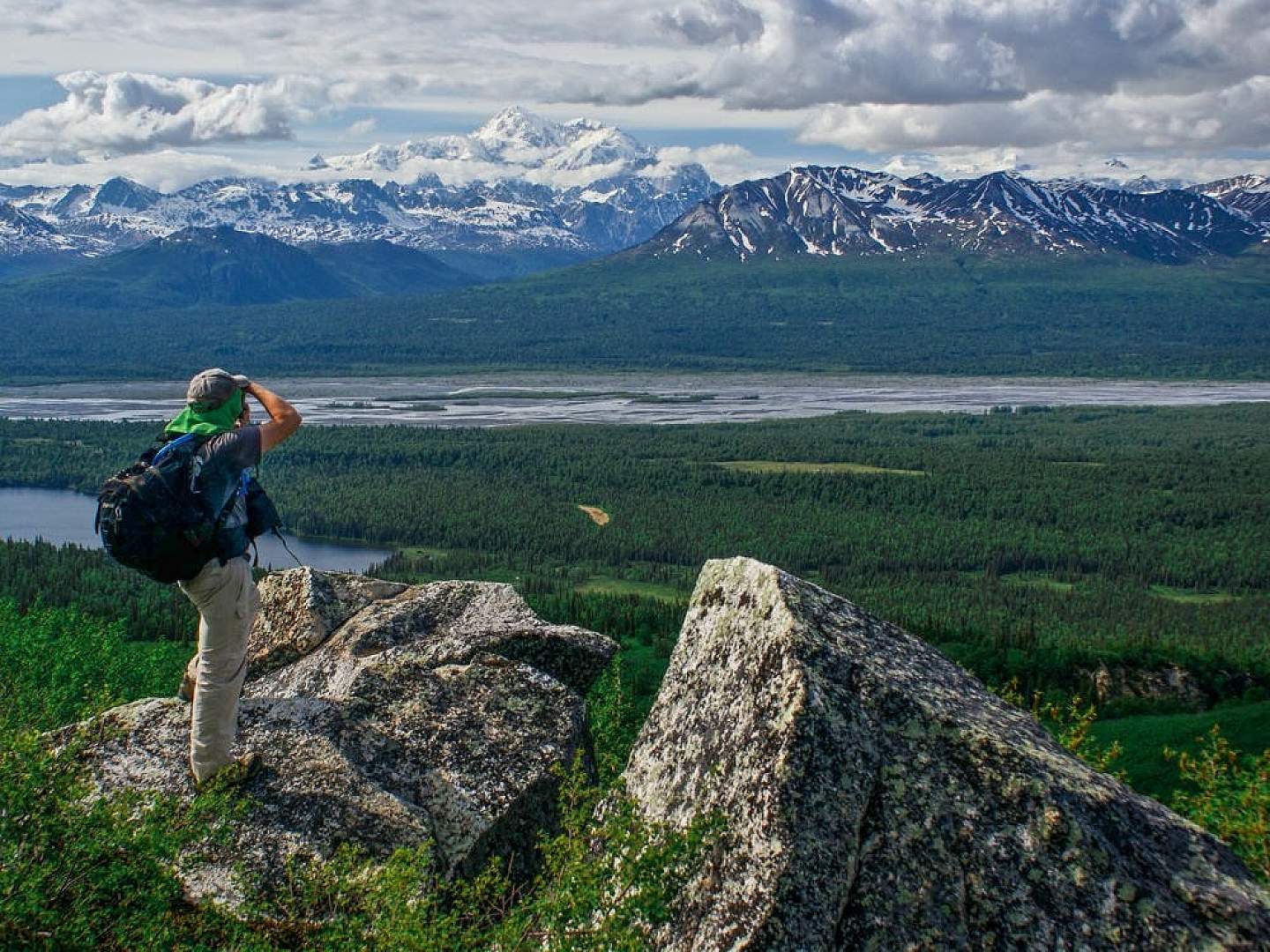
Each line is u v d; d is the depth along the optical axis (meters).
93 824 11.68
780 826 10.41
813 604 12.33
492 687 16.80
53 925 10.95
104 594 124.25
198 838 13.13
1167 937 9.82
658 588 196.38
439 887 12.49
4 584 126.06
